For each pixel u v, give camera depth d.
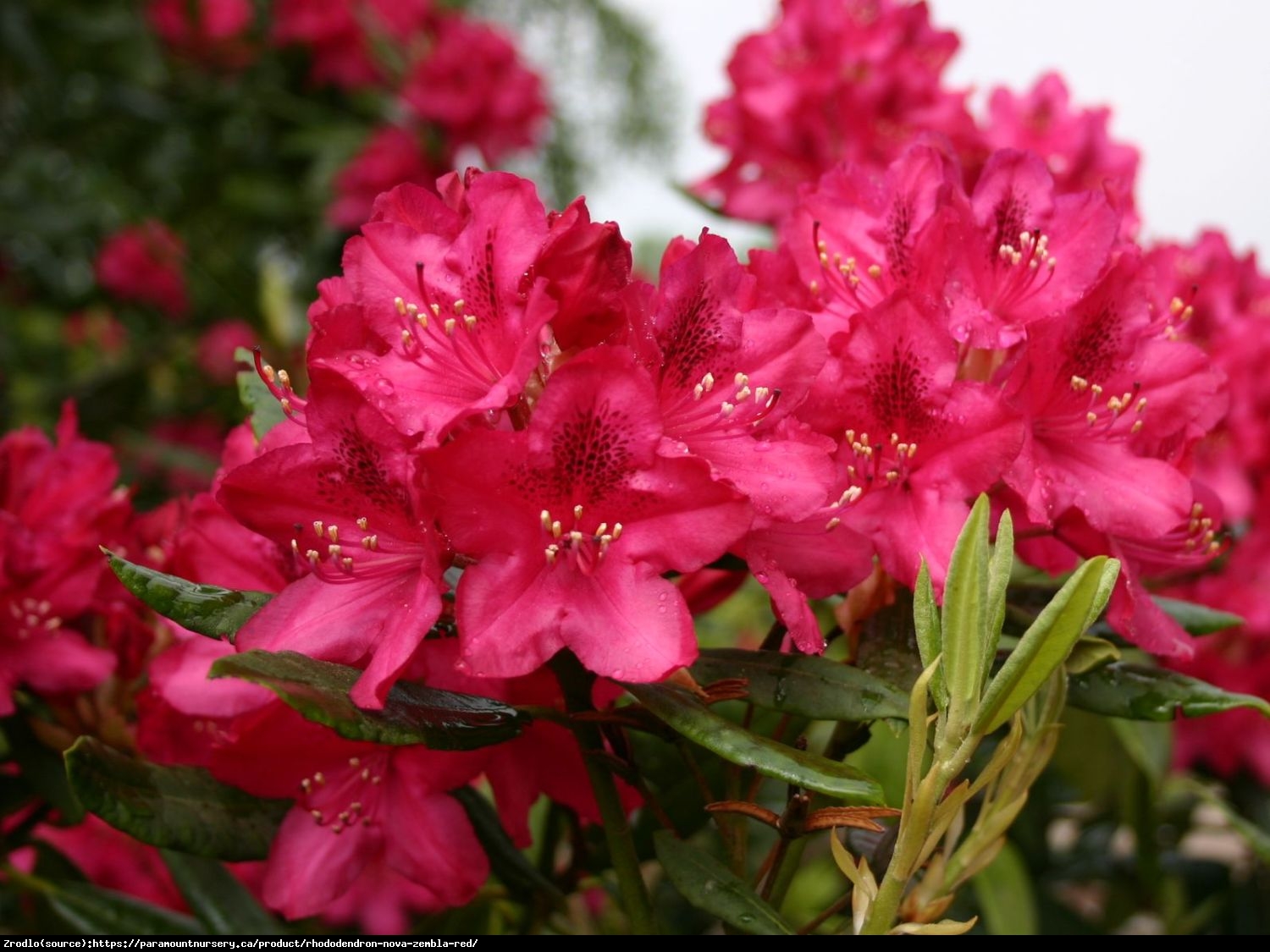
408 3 1.28
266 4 1.39
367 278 0.44
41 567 0.54
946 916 0.67
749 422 0.44
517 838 0.50
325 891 0.48
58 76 1.30
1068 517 0.47
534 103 1.26
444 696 0.43
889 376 0.45
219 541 0.50
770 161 0.76
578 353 0.43
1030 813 0.73
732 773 0.46
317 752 0.48
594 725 0.45
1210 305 0.72
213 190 1.39
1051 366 0.47
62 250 1.41
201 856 0.48
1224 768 0.71
